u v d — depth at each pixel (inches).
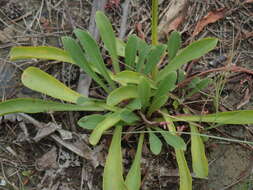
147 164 13.9
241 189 13.8
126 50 13.7
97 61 13.4
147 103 13.5
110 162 12.6
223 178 14.0
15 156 13.9
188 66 15.8
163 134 12.9
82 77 14.9
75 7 17.1
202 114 14.1
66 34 16.3
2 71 15.3
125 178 13.7
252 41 16.8
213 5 17.4
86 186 13.6
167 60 15.8
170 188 13.7
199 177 12.6
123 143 14.1
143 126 14.1
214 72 15.7
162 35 16.6
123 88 13.0
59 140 13.9
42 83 13.6
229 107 15.2
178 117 14.0
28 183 13.5
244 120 13.4
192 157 12.9
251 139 14.7
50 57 13.9
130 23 16.7
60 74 15.4
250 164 14.2
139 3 17.1
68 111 14.5
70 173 13.7
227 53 16.4
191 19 17.0
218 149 14.4
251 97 15.6
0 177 13.5
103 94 15.0
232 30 17.0
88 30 16.1
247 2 17.4
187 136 14.4
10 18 16.5
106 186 12.2
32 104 13.4
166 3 17.3
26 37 16.1
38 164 13.7
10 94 14.9
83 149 13.8
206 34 16.9
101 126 12.6
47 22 16.5
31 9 16.8
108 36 13.9
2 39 15.9
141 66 13.6
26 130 14.1
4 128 14.3
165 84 12.8
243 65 16.2
